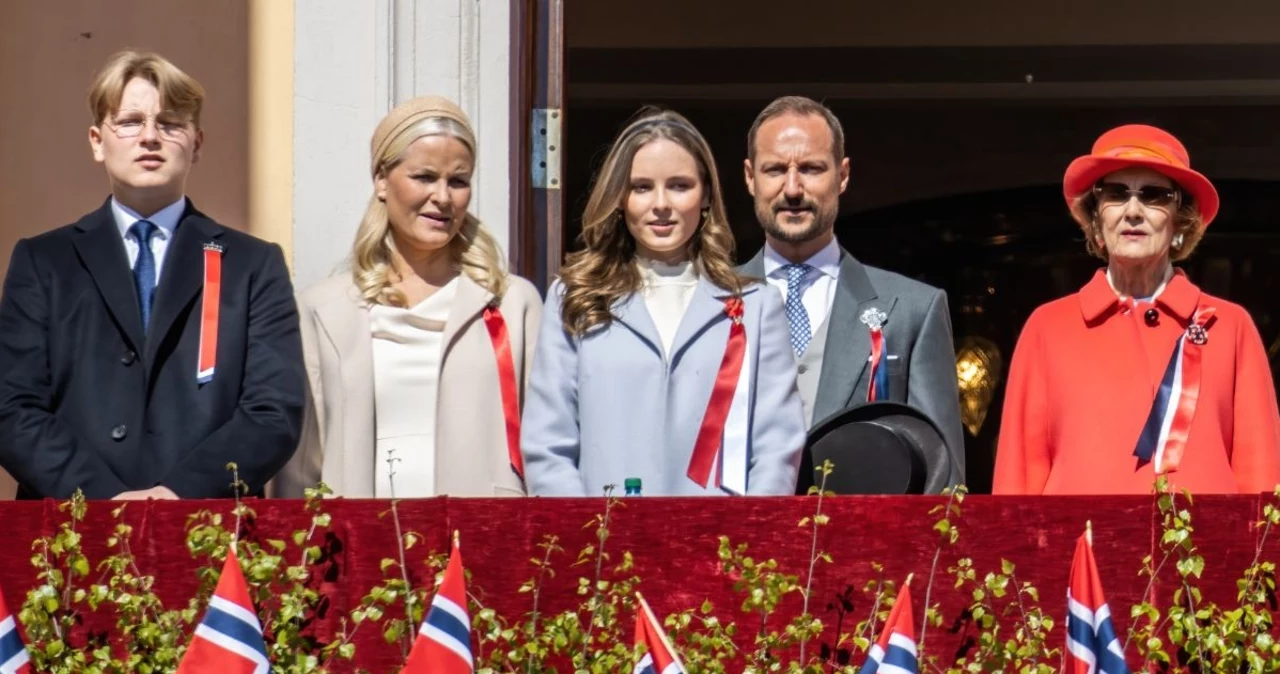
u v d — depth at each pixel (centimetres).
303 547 962
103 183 1335
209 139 1304
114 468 1037
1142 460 1066
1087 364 1094
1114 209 1092
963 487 977
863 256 2252
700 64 2220
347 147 1297
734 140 2241
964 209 2244
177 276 1066
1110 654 932
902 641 918
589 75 2222
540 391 1060
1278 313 2205
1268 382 1079
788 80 2228
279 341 1062
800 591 960
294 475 1085
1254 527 962
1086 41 2202
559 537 966
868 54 2217
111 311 1056
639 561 966
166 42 1321
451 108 1114
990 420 2217
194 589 966
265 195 1301
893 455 1067
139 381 1048
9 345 1051
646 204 1066
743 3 2209
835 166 1171
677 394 1046
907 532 963
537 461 1047
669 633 952
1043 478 1102
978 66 2216
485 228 1137
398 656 957
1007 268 2236
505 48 1314
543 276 1331
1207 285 2217
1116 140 1102
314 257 1290
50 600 950
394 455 1083
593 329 1062
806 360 1143
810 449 1078
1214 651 949
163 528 968
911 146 2242
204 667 909
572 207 2223
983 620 953
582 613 956
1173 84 2208
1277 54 2181
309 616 961
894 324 1142
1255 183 2217
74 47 1335
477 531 966
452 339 1097
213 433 1033
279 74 1305
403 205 1095
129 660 948
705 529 966
